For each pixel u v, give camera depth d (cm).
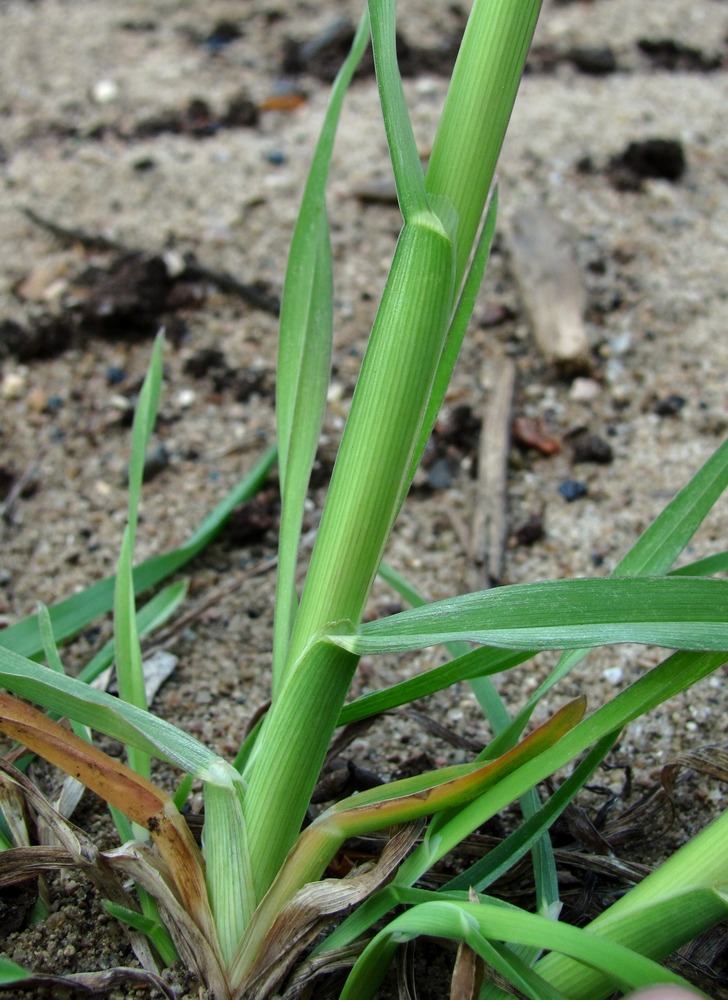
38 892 11
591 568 16
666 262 22
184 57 30
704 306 21
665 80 29
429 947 12
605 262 22
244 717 14
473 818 10
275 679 11
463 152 10
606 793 13
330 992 11
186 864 10
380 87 9
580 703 10
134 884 12
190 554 15
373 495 10
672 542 11
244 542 17
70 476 18
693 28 32
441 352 10
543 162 25
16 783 11
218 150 26
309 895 10
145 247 22
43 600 16
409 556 17
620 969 9
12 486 18
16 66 29
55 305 21
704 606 9
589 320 21
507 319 21
